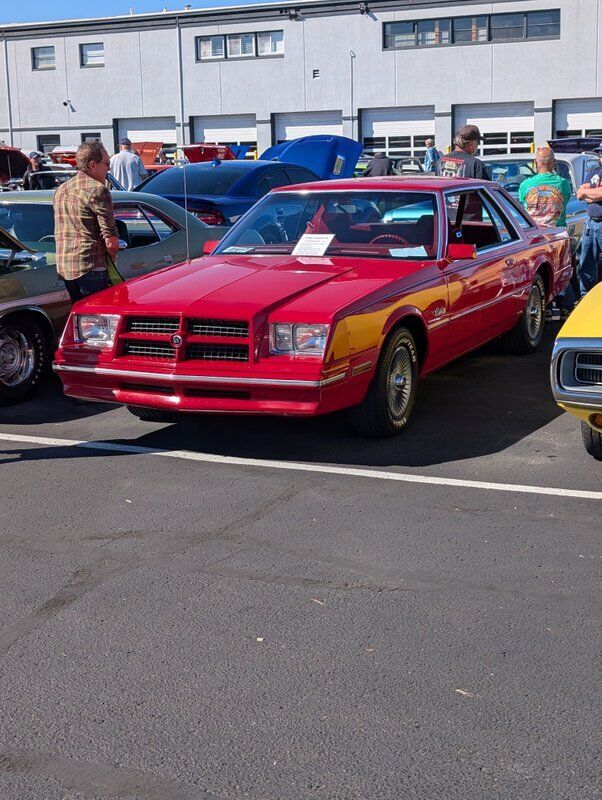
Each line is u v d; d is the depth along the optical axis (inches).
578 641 141.9
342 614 151.9
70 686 132.7
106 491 211.0
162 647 142.8
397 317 235.0
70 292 288.0
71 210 279.9
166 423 265.3
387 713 124.3
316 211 279.0
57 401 293.4
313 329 215.0
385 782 110.4
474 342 287.7
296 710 125.6
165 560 173.9
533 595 157.2
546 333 377.7
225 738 119.6
